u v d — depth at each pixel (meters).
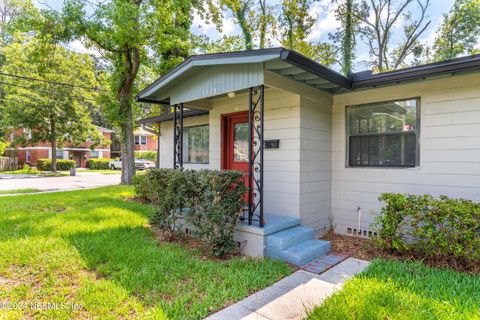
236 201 3.75
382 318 2.16
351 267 3.38
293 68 3.78
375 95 4.66
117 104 10.34
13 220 5.13
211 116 6.02
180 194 4.08
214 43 12.69
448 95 3.98
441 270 3.11
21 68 17.20
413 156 4.32
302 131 4.48
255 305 2.49
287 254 3.56
